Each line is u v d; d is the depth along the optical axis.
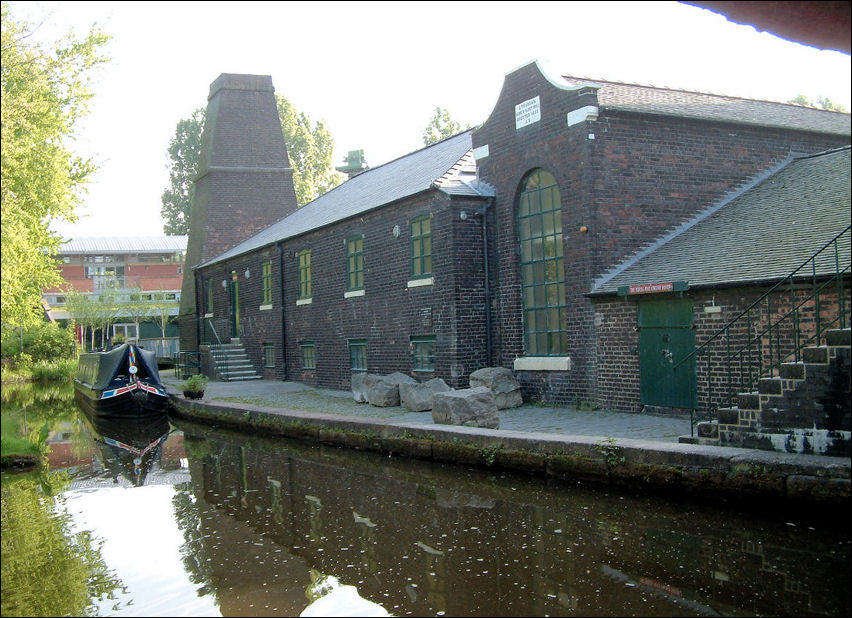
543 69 14.99
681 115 14.81
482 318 16.55
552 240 15.21
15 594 6.61
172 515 9.37
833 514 7.46
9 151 11.35
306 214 28.02
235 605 6.24
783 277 10.58
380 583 6.67
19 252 11.71
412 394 15.55
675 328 12.45
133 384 20.34
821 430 8.27
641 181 14.59
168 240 78.38
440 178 16.97
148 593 6.56
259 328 27.48
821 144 17.02
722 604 5.92
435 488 10.27
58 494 10.79
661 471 8.88
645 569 6.73
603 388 13.87
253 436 16.42
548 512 8.67
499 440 10.83
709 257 12.81
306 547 7.81
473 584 6.54
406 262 18.11
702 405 11.98
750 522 7.86
